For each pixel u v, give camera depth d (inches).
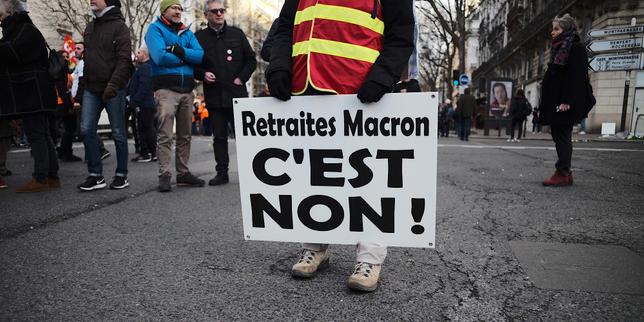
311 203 84.5
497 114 770.8
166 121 173.9
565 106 177.2
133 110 319.3
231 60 186.2
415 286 81.8
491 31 1828.2
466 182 199.2
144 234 116.5
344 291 80.0
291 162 84.3
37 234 116.2
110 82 166.6
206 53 185.5
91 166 179.0
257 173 86.4
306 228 85.5
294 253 101.4
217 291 80.3
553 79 184.4
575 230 118.0
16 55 161.9
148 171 239.9
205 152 370.6
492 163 277.1
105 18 170.1
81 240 111.2
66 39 460.8
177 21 175.2
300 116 82.0
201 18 1323.8
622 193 170.2
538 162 282.8
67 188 185.5
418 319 69.0
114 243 108.8
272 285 83.0
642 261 93.2
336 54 77.8
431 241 80.0
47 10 819.4
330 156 82.1
